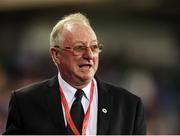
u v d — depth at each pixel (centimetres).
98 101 688
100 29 2909
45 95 690
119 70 2762
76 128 672
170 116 2348
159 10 2845
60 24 680
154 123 2186
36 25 3002
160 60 2912
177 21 2923
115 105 688
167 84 2706
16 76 2631
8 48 3000
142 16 2917
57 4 2894
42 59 2830
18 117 679
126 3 2819
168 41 2938
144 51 2917
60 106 681
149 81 2509
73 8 2870
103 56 2861
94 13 2878
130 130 681
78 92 688
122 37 2916
